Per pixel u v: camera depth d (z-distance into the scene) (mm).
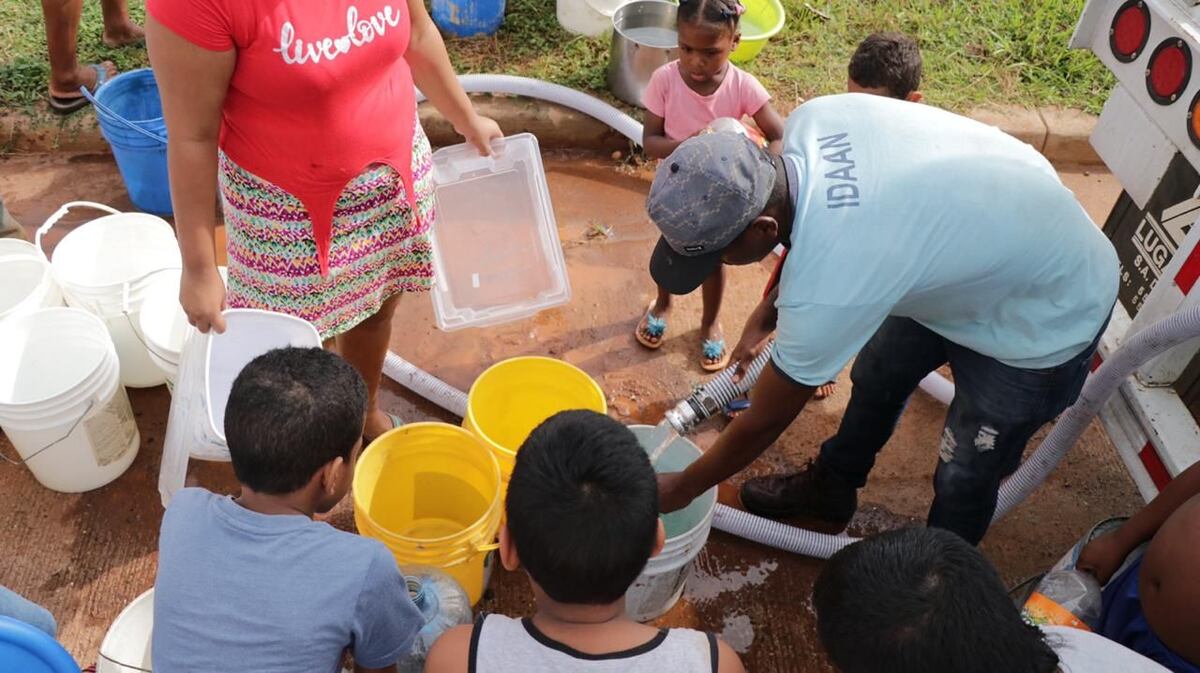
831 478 2893
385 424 3070
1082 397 2590
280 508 1830
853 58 3023
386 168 2369
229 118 2172
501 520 2535
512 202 3137
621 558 1490
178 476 2354
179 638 1731
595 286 3717
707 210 1815
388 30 2162
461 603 2311
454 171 3025
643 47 4008
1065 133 4305
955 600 1380
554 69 4352
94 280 3182
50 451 2736
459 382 3350
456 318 3076
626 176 4168
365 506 2480
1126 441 2777
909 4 4836
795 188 1899
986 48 4645
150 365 3129
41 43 4207
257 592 1729
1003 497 2861
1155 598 1927
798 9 4719
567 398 2842
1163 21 2613
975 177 1951
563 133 4223
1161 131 2764
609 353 3494
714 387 2455
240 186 2283
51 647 1750
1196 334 2279
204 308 2238
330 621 1748
